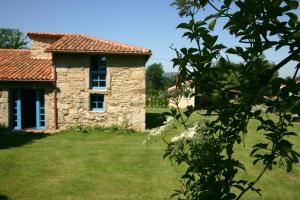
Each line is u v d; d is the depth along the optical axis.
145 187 6.89
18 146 11.16
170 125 2.06
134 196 6.36
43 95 15.15
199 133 1.81
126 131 14.50
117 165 8.69
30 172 7.96
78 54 14.79
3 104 14.30
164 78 98.81
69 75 14.81
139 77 15.19
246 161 9.00
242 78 1.75
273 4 1.47
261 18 1.56
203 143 1.77
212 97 1.84
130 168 8.40
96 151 10.47
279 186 6.97
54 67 14.62
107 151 10.46
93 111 15.04
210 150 1.76
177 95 2.06
